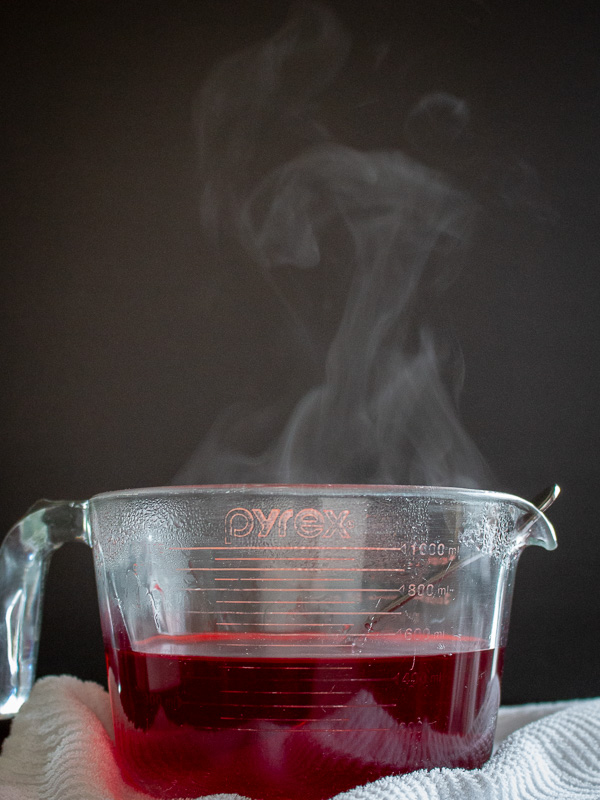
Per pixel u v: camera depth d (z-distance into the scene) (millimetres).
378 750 341
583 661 735
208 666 340
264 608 338
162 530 350
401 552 344
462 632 353
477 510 358
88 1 754
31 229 742
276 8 758
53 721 411
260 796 339
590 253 756
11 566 421
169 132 750
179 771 345
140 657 354
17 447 727
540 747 406
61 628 709
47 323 737
